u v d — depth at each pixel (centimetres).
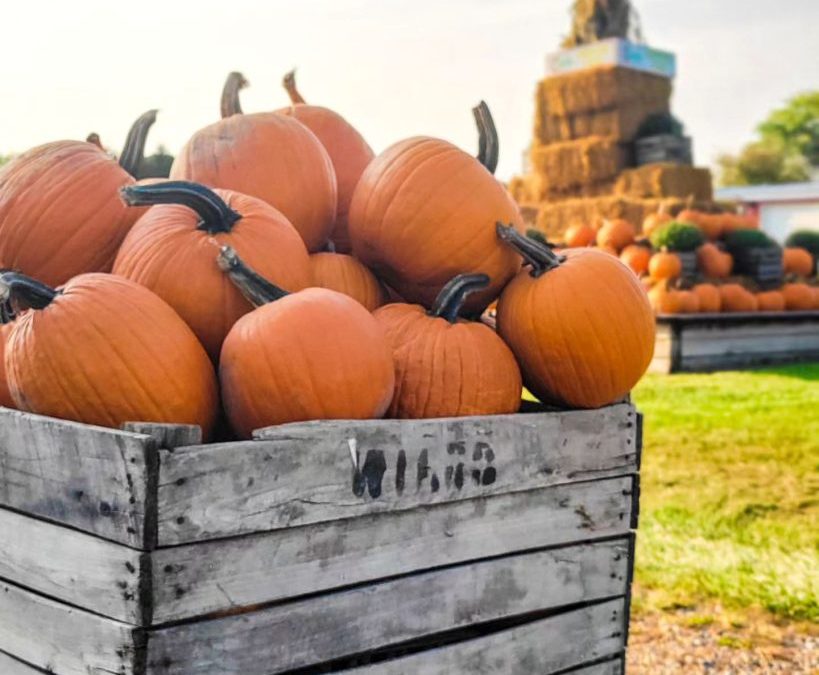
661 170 1977
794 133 5403
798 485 472
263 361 173
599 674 203
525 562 188
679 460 526
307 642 157
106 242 212
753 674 287
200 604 144
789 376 935
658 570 361
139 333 171
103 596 144
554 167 2156
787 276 1208
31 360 169
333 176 235
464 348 197
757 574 356
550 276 206
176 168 229
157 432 141
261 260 193
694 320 999
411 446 169
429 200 210
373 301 222
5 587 161
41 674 155
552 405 218
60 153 216
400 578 169
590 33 2634
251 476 149
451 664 177
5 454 161
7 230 208
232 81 253
